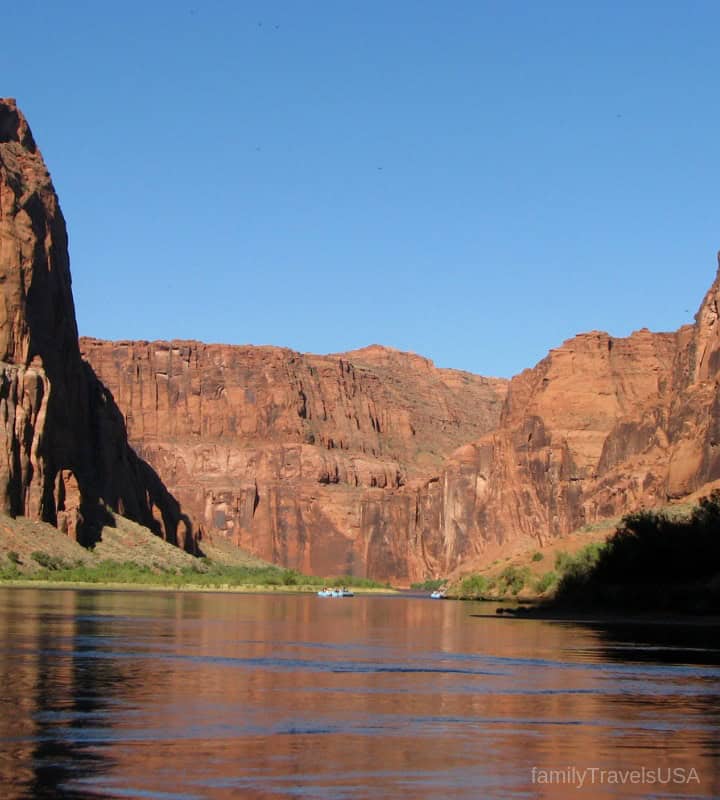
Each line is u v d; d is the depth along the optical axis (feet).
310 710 136.05
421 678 168.35
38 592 470.80
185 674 167.43
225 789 97.71
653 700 146.92
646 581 394.52
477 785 100.32
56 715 128.67
